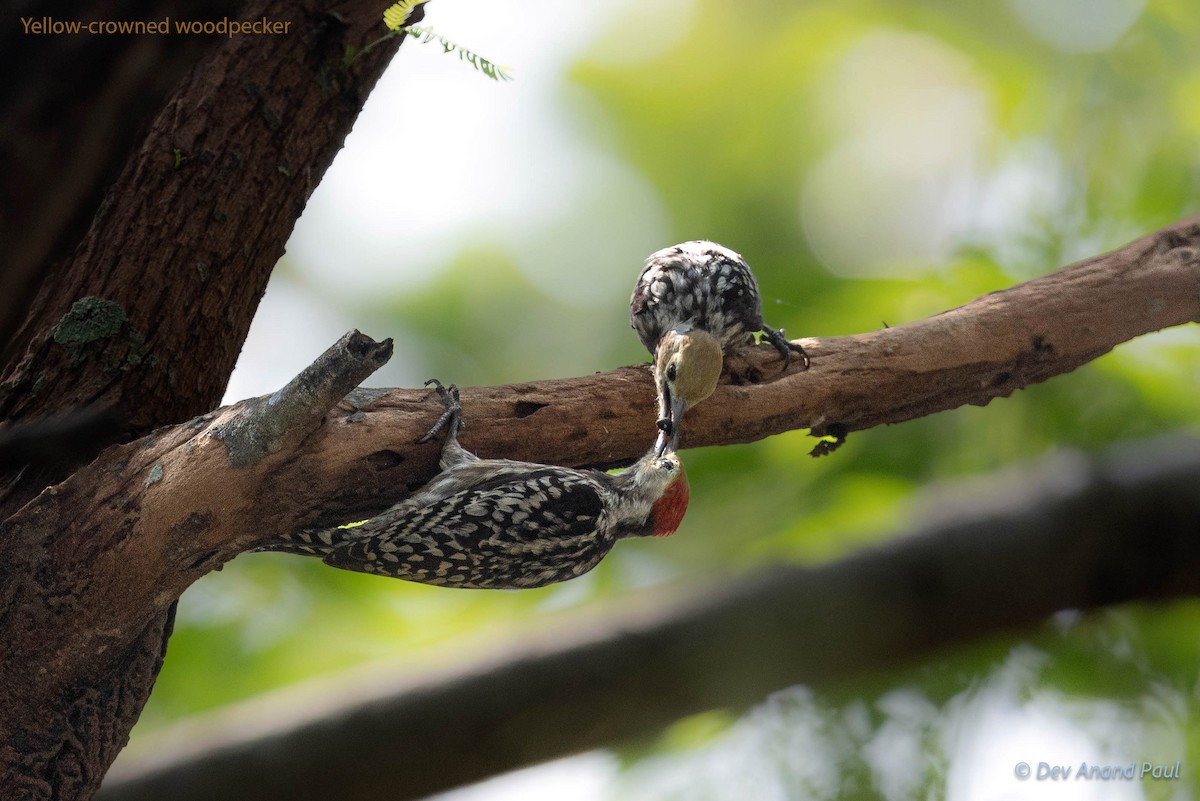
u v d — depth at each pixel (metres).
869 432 13.66
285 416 7.50
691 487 14.16
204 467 7.73
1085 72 15.12
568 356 17.88
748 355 10.28
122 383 8.47
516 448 9.38
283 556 14.52
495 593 14.84
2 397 8.35
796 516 13.80
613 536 10.88
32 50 8.53
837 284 15.17
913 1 17.92
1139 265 10.66
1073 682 12.53
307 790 11.32
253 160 8.82
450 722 11.48
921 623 11.61
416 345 17.91
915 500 13.08
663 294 12.66
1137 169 14.50
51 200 8.62
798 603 11.61
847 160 17.94
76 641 8.01
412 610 14.80
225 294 8.86
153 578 7.93
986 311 10.32
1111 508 11.56
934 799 11.74
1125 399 13.05
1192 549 11.52
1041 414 13.27
